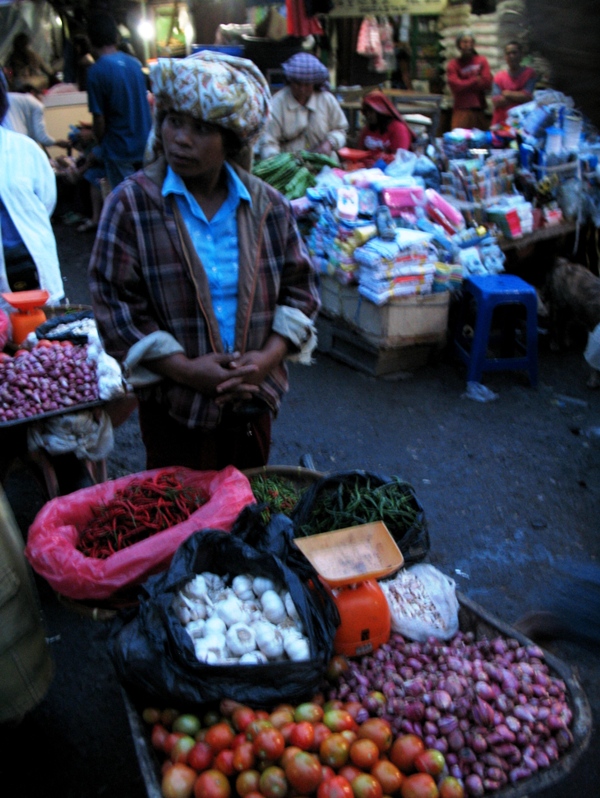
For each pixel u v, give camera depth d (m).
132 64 6.83
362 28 9.66
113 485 2.57
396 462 4.09
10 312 3.48
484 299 4.70
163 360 2.29
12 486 3.76
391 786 1.65
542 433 4.42
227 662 1.88
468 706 1.82
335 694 1.94
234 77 2.10
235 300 2.37
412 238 4.71
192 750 1.73
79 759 2.40
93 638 2.88
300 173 5.73
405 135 6.27
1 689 2.10
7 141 3.53
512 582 3.22
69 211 8.78
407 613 2.17
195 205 2.25
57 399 2.90
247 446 2.77
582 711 1.85
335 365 5.26
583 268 5.41
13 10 9.62
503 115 7.88
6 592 2.05
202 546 2.07
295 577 1.96
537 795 2.31
